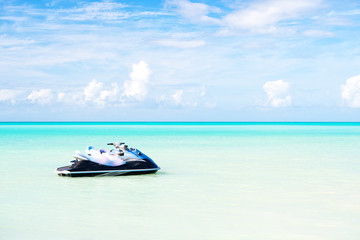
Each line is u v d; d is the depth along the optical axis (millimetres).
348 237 7559
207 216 9031
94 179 14383
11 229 7988
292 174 15984
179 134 63156
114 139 44594
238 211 9508
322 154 25391
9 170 16922
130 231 7863
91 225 8273
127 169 15328
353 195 11547
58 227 8125
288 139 46156
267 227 8180
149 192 11930
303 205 10195
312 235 7668
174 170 17203
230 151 27719
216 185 13258
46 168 17641
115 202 10477
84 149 28719
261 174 15969
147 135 58156
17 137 48875
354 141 41844
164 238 7438
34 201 10586
